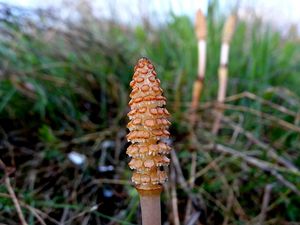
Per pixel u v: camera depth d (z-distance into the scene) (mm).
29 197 83
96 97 125
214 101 120
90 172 98
